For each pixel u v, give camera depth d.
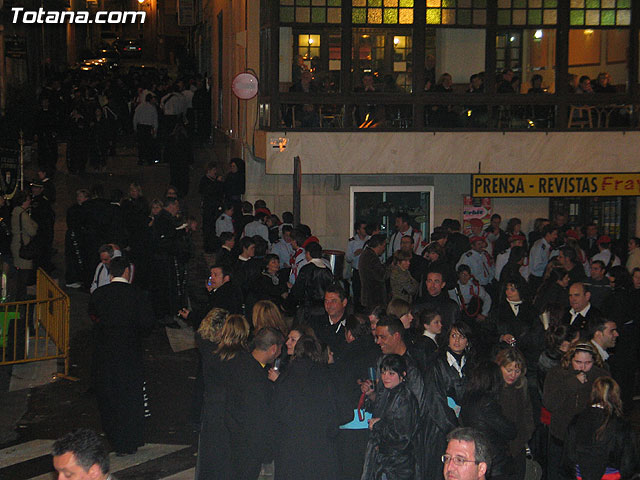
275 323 8.84
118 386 9.59
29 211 16.05
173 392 11.93
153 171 26.08
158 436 10.34
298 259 14.17
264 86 19.03
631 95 18.78
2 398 11.58
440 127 18.53
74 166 25.12
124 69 56.06
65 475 4.78
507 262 15.00
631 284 11.81
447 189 19.47
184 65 42.97
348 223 19.36
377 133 18.36
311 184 19.22
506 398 7.56
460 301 12.98
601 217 19.89
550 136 18.69
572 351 8.02
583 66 18.66
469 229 19.56
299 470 7.20
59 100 29.92
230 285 10.58
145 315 9.72
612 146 18.83
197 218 22.33
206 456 8.09
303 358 7.34
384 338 7.76
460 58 18.61
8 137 25.61
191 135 29.23
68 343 12.59
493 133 18.59
